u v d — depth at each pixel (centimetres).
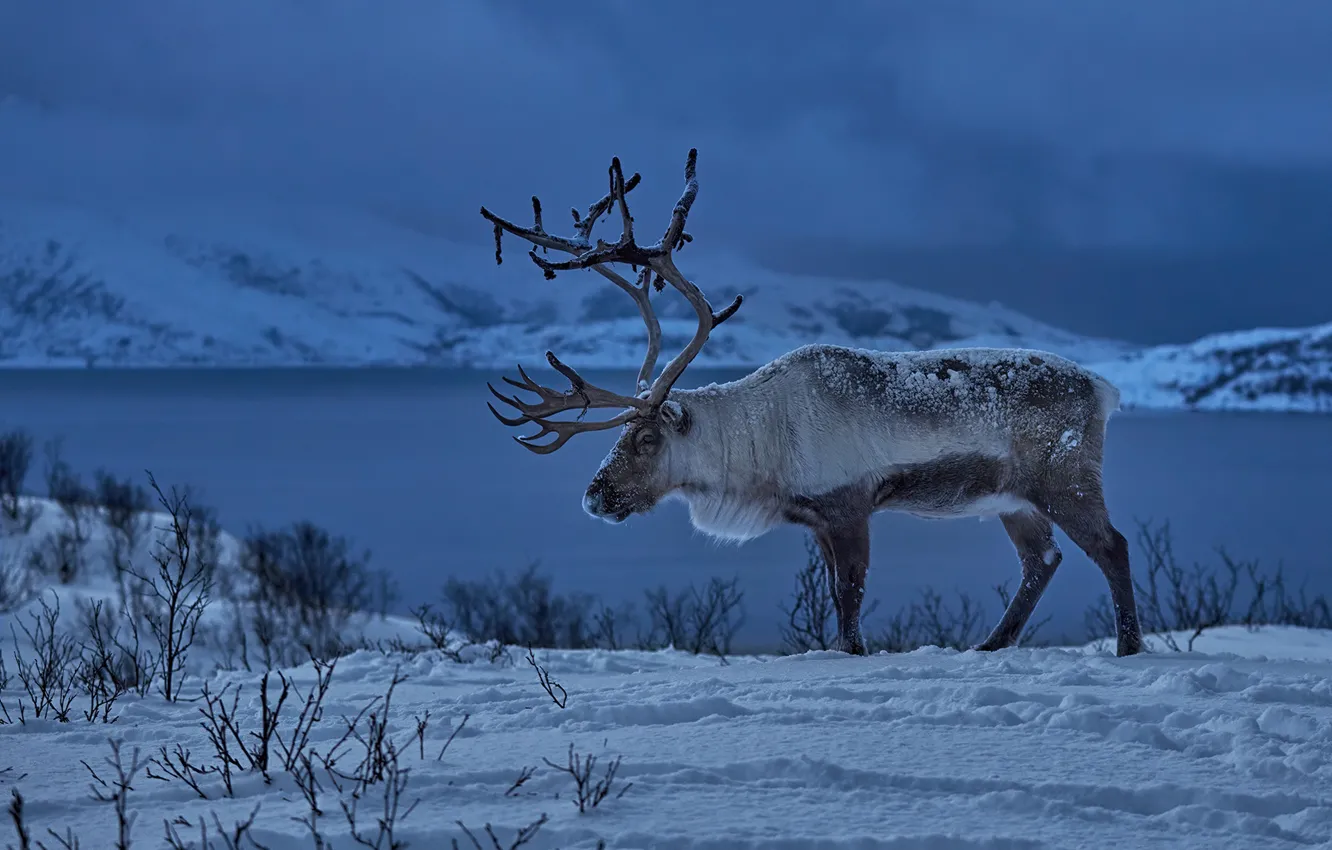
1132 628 2097
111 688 1994
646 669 2150
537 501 13788
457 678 1972
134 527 5434
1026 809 952
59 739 1334
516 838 859
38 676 2067
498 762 1088
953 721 1270
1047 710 1291
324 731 1320
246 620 4328
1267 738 1173
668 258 2123
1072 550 8706
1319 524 11094
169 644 1852
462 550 9656
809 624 2841
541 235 2084
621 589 7162
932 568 8000
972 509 2173
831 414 2133
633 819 906
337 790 999
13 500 5594
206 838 870
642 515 2211
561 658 2236
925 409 2122
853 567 2144
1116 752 1144
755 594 6562
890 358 2181
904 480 2141
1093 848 870
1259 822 923
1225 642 3055
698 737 1198
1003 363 2148
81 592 4600
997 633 2211
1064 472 2111
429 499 13975
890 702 1386
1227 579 7425
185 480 15412
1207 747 1162
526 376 2145
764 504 2177
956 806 961
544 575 7975
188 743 1300
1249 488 15400
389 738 1237
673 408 2133
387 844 841
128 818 955
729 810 934
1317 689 1454
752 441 2145
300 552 5856
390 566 8631
